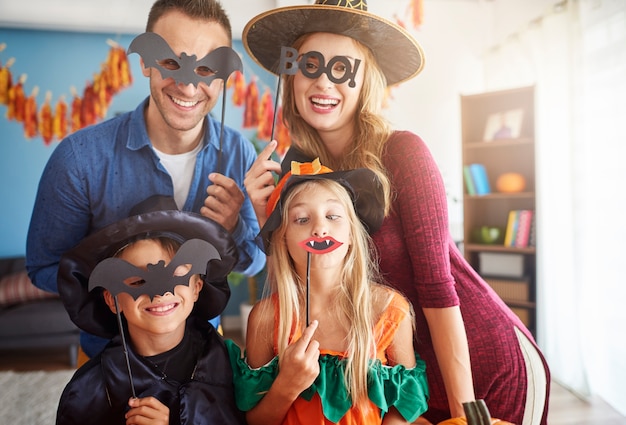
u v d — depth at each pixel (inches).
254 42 43.5
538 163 102.7
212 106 40.1
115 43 132.4
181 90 38.1
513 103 109.7
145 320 34.7
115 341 36.9
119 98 134.1
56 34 131.3
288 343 36.7
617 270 92.1
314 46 39.5
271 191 38.5
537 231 105.0
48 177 42.0
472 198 113.1
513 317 42.1
